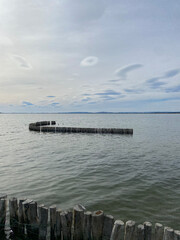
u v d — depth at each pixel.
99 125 68.06
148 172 11.81
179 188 9.23
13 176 10.91
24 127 57.12
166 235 4.16
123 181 10.16
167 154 17.56
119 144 24.12
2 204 5.71
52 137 32.44
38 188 9.12
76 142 26.12
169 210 7.10
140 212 6.96
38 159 15.38
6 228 5.79
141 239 4.32
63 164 13.71
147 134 36.66
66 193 8.59
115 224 4.42
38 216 5.34
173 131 43.00
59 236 5.18
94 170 12.18
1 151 19.19
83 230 4.93
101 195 8.40
